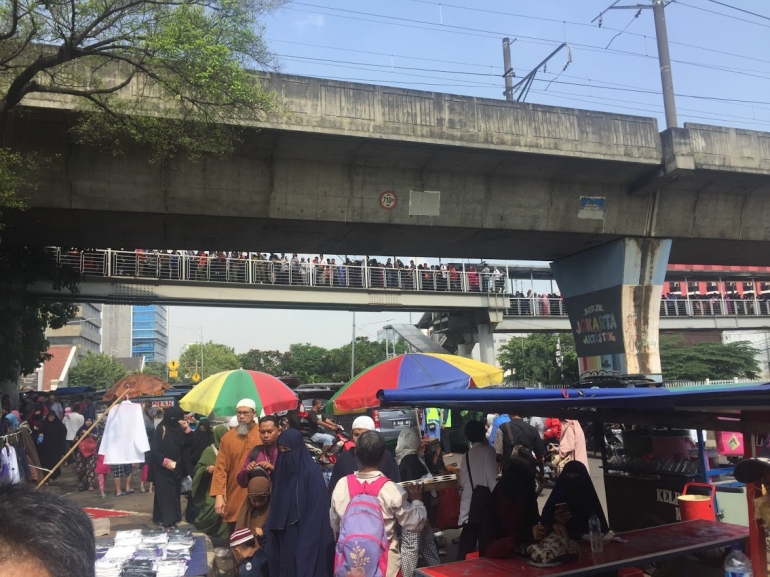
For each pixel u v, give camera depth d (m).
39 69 9.93
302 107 14.77
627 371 20.27
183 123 12.48
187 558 5.40
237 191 15.62
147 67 11.32
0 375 18.25
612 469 6.79
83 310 93.75
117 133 13.53
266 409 7.82
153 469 8.56
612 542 4.89
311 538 4.56
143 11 10.02
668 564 5.63
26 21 10.03
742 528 5.19
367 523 4.07
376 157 16.47
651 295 20.80
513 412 5.32
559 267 23.47
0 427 10.38
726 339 58.28
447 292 29.95
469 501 6.48
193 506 9.13
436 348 33.16
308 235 18.00
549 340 42.59
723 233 21.41
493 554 4.62
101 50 10.27
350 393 7.26
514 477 5.18
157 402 18.38
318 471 4.78
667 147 18.67
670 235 20.81
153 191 14.93
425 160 16.94
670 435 6.39
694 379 38.59
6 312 18.28
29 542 1.02
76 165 14.20
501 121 16.86
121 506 10.97
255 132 14.60
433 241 19.55
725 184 20.36
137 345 145.50
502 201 18.45
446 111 16.23
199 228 16.67
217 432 7.65
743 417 3.95
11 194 10.84
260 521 5.31
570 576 4.17
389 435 14.26
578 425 9.35
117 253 22.92
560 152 17.41
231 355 102.50
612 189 19.77
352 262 28.45
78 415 15.28
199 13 10.29
